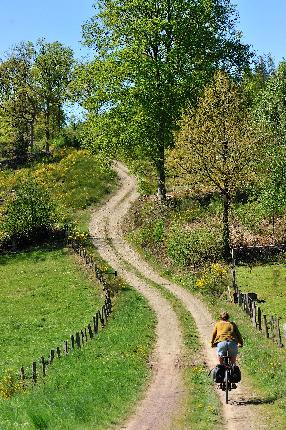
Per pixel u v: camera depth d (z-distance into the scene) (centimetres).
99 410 1897
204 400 2041
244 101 5541
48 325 4322
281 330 3309
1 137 11650
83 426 1727
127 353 2945
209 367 2714
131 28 6081
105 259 5975
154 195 7700
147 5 6066
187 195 6969
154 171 7588
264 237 5491
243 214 5825
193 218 6322
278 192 5022
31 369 3177
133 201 8081
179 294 4703
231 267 5066
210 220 6119
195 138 5134
